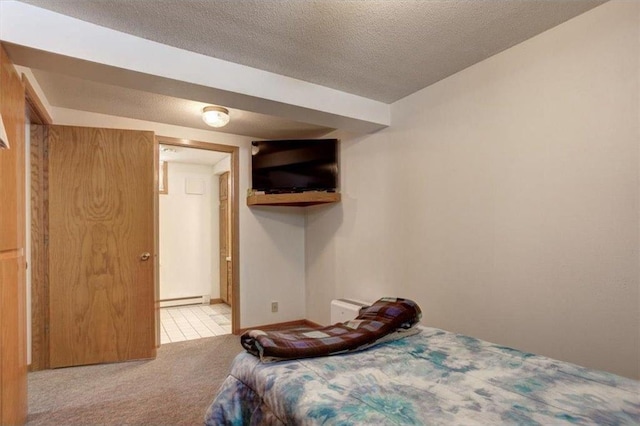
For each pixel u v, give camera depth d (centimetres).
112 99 281
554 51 189
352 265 348
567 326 183
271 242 411
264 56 217
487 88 223
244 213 396
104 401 228
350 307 306
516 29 191
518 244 206
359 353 158
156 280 341
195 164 556
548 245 191
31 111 259
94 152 297
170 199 538
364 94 279
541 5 170
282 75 243
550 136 191
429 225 263
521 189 204
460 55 219
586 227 176
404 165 286
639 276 159
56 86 254
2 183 165
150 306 309
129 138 307
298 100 250
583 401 111
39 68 187
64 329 286
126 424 200
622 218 164
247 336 158
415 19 180
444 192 252
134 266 305
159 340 343
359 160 340
